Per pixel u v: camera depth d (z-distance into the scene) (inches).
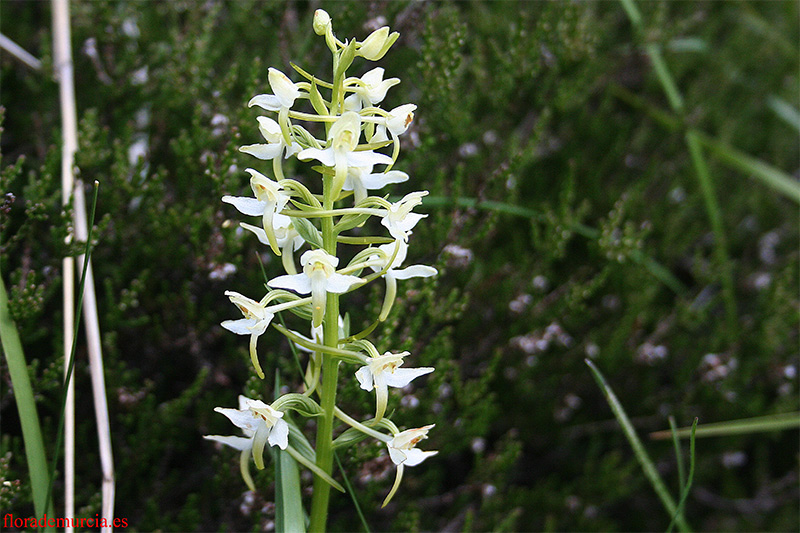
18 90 15.7
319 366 10.6
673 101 18.3
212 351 15.2
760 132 24.7
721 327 18.4
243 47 16.9
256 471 13.3
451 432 14.6
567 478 18.6
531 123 18.5
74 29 15.4
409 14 15.5
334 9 16.5
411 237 15.4
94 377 12.2
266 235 10.5
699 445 19.2
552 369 18.2
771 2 26.4
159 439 13.9
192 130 14.5
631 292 18.6
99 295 14.9
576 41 16.9
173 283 14.9
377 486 13.5
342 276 10.2
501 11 18.9
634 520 19.0
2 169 14.9
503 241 18.4
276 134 10.3
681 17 23.5
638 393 18.8
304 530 10.4
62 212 13.1
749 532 19.0
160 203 14.6
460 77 16.9
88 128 13.8
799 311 18.4
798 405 18.7
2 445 12.7
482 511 15.2
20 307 11.9
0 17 16.5
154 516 13.4
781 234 22.8
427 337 15.4
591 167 19.9
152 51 15.7
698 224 20.0
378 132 10.6
